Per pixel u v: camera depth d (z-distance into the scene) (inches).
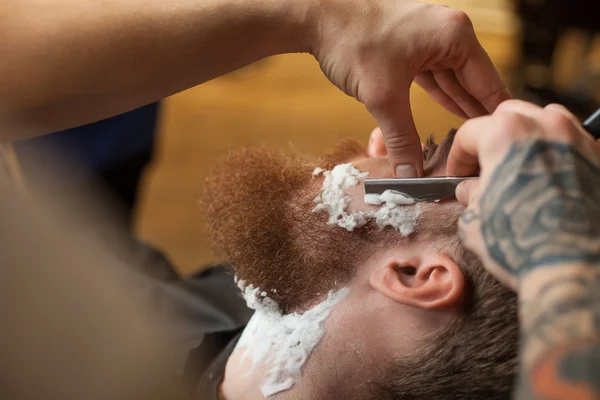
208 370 31.5
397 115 26.2
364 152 31.0
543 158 18.3
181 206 74.3
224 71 29.1
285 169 29.3
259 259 27.6
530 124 19.1
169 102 91.6
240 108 92.0
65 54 27.4
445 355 23.2
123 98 28.8
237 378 28.5
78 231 33.8
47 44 27.4
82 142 49.6
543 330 15.4
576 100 90.9
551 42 89.7
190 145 83.8
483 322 22.6
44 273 18.0
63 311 18.1
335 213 26.7
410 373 23.8
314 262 26.6
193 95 93.7
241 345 29.5
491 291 22.5
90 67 27.6
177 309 38.1
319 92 96.3
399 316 24.4
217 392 29.4
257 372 27.2
